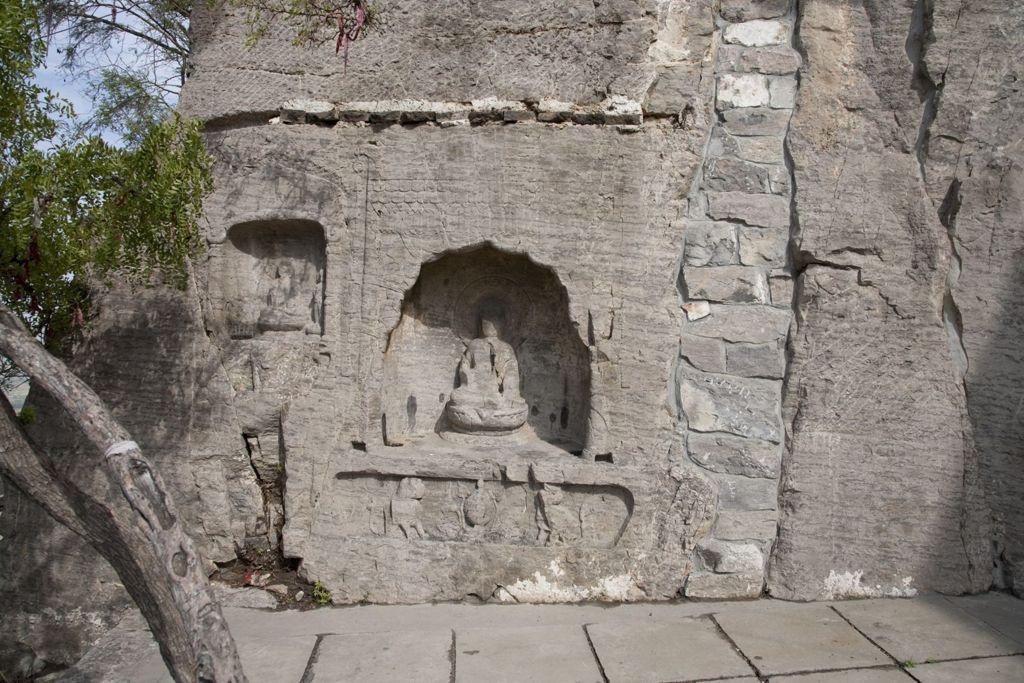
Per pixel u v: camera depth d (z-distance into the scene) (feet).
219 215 14.20
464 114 13.65
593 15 13.62
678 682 10.61
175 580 6.93
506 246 13.70
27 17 9.84
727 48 14.25
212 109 14.14
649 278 13.70
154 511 7.00
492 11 13.82
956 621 12.39
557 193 13.58
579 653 11.51
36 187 9.91
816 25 13.82
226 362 14.48
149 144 10.30
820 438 13.62
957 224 13.52
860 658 11.19
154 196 10.30
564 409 15.30
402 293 13.96
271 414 14.30
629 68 13.52
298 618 13.07
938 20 13.23
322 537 13.99
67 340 14.17
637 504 13.74
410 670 11.07
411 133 13.76
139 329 14.21
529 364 15.62
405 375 15.24
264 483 14.75
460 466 14.07
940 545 13.48
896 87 13.60
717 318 14.02
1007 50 13.25
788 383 13.84
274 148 13.99
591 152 13.51
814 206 13.70
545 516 13.92
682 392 13.98
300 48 14.01
